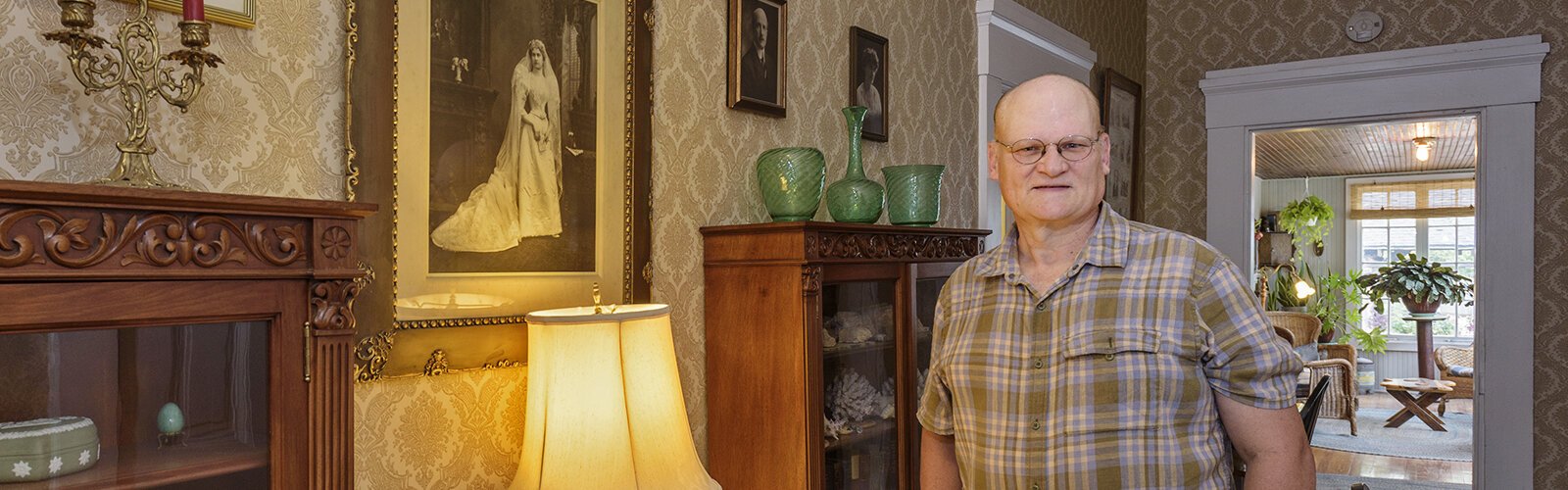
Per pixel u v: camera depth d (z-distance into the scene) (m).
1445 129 7.95
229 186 1.71
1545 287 4.32
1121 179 4.88
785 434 2.59
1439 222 11.37
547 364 2.04
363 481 1.92
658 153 2.57
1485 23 4.43
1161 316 1.52
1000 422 1.63
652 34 2.54
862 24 3.35
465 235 2.09
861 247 2.81
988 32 3.98
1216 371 1.52
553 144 2.29
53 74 1.52
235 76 1.72
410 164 1.98
